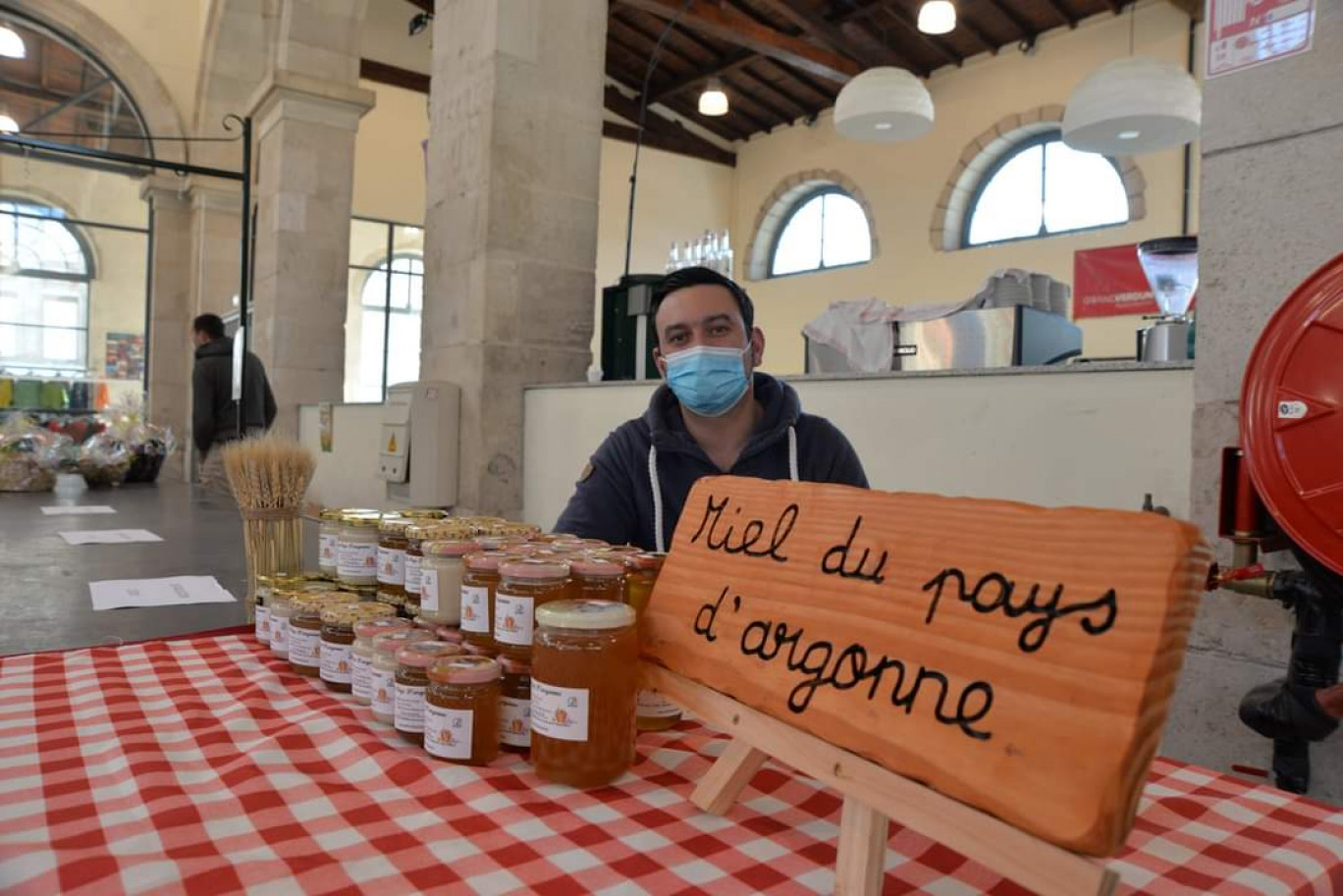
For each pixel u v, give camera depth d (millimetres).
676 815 712
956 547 602
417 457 3467
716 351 1367
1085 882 456
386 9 9875
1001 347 3201
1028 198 9117
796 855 649
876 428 2262
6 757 818
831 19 9094
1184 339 2283
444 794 734
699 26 8602
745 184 12000
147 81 8094
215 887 576
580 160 3572
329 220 5793
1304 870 637
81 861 598
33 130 9352
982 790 507
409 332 10328
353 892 574
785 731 644
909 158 10023
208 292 8070
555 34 3482
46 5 7645
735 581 758
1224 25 1570
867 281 10422
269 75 5605
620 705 768
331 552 1287
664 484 1485
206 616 1782
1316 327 1206
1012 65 9125
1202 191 1605
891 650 603
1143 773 469
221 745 852
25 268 11359
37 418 7973
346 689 1028
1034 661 519
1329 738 1491
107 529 3391
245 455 1413
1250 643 1551
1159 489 1765
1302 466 1216
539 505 3422
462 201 3516
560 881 595
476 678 804
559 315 3545
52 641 1546
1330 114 1454
